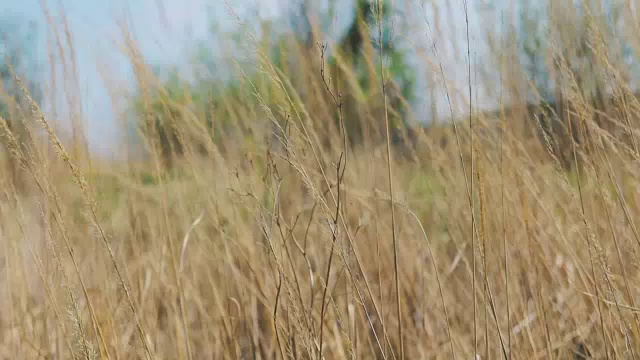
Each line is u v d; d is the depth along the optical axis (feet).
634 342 5.24
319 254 6.22
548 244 6.39
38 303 6.39
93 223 4.81
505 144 6.26
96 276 5.99
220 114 6.91
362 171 7.31
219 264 6.28
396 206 6.80
